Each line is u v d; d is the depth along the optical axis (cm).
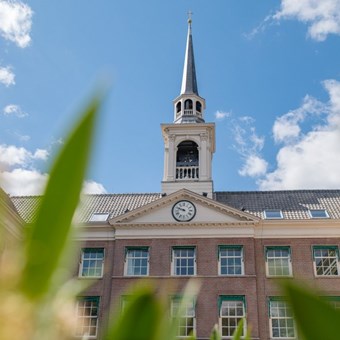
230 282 2680
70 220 48
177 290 2652
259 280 2702
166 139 3409
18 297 43
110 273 2777
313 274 2692
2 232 48
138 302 51
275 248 2792
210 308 2620
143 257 2822
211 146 3478
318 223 2809
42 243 46
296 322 49
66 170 48
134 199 3359
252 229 2817
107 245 2877
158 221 2872
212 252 2778
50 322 44
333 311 48
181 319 72
